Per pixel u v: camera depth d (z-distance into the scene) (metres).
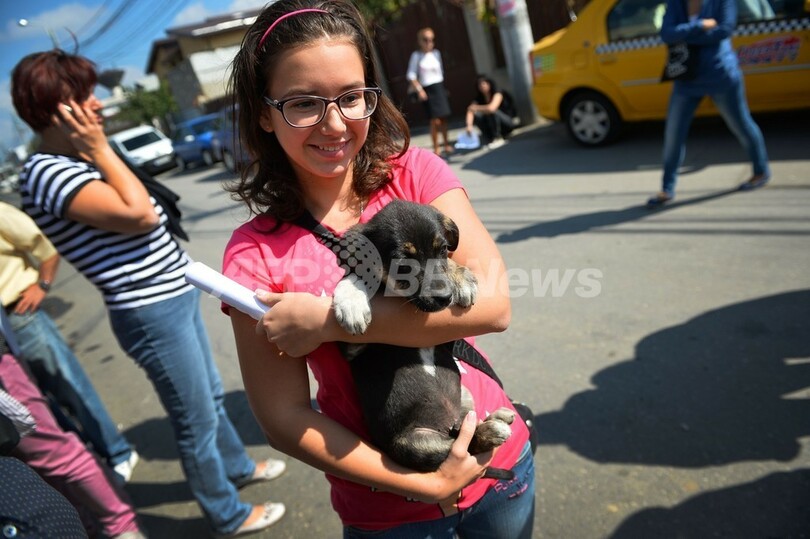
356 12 1.67
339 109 1.57
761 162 5.84
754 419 3.10
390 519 1.73
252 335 1.57
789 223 5.09
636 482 2.89
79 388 3.87
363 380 1.67
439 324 1.54
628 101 8.31
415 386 1.67
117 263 2.75
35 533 1.34
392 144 1.87
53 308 8.93
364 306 1.48
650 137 8.73
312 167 1.62
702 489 2.77
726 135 7.90
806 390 3.21
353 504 1.76
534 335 4.34
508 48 11.27
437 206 1.80
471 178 9.03
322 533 3.12
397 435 1.65
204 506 3.10
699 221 5.53
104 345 6.66
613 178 7.35
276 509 3.25
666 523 2.65
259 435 4.10
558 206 6.82
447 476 1.60
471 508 1.76
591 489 2.92
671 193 6.08
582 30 8.44
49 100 2.52
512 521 1.84
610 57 8.21
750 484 2.74
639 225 5.75
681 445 3.05
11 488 1.37
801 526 2.49
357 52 1.61
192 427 2.98
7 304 3.59
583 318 4.41
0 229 3.54
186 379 2.91
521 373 3.93
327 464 1.58
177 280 2.91
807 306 3.90
